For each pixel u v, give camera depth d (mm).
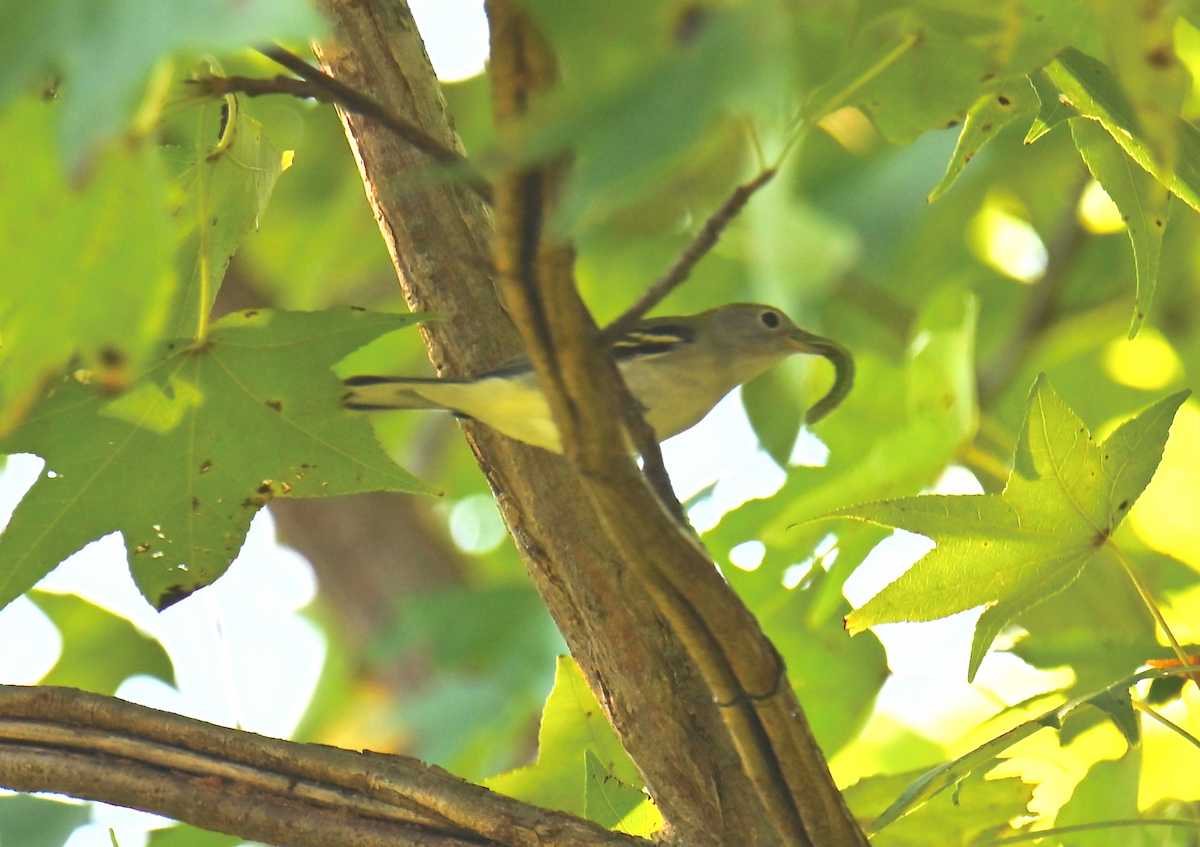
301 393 6168
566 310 3777
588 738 7012
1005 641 8320
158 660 12266
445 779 5891
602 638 5895
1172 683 7254
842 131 10641
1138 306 6367
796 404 12219
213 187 6219
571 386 3963
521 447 6043
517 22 3340
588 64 2881
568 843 5695
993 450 10375
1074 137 6312
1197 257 13258
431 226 6211
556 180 3414
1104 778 7102
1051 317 13430
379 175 6199
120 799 5988
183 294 6391
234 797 5926
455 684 11406
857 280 12969
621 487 4207
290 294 16562
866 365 9523
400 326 6051
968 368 7746
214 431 6238
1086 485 5969
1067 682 8469
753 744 5004
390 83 6133
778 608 8609
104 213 3344
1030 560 6051
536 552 6055
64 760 6004
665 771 5836
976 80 4020
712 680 4832
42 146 3312
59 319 3418
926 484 7922
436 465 17031
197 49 2668
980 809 7078
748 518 8984
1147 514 12961
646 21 2857
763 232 8836
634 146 2686
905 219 9297
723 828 5785
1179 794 9727
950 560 6008
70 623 12156
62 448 6105
